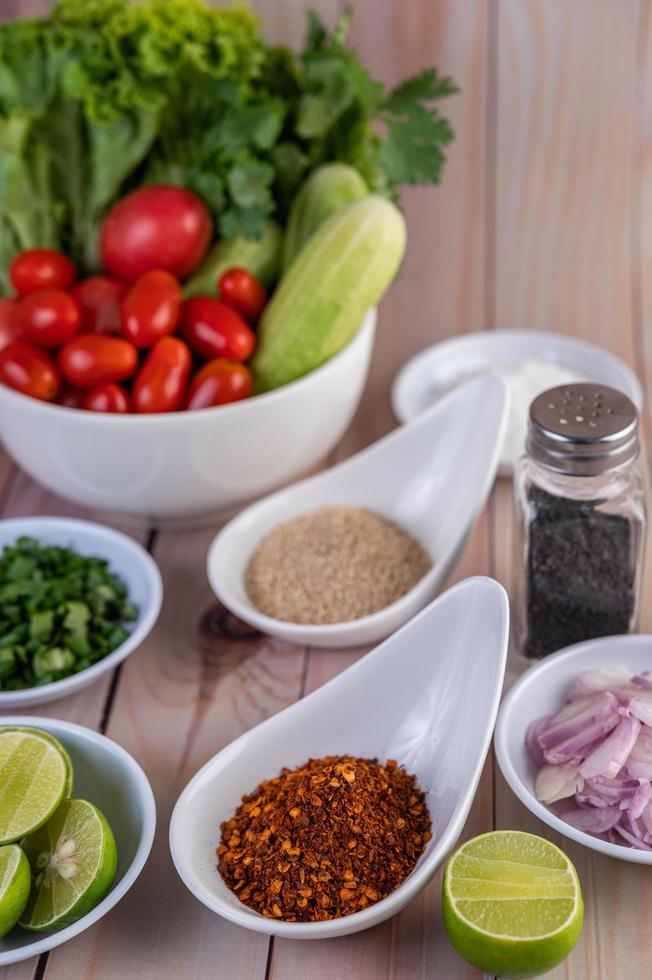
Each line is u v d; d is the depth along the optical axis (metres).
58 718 0.67
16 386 0.72
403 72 1.03
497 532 0.76
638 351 0.91
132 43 0.78
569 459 0.61
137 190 0.79
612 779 0.59
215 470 0.73
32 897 0.57
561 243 1.01
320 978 0.56
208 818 0.59
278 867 0.56
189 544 0.76
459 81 1.03
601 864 0.59
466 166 1.04
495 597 0.60
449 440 0.72
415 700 0.62
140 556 0.71
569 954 0.56
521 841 0.56
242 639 0.70
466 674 0.61
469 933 0.53
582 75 1.02
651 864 0.57
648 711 0.59
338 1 1.00
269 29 1.01
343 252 0.73
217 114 0.79
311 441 0.75
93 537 0.73
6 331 0.74
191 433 0.71
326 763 0.60
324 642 0.67
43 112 0.79
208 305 0.74
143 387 0.72
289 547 0.71
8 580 0.70
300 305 0.73
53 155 0.80
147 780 0.59
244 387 0.73
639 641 0.64
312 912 0.55
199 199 0.79
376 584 0.69
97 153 0.79
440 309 0.96
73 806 0.58
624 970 0.56
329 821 0.57
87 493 0.74
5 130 0.78
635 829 0.58
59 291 0.74
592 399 0.63
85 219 0.81
